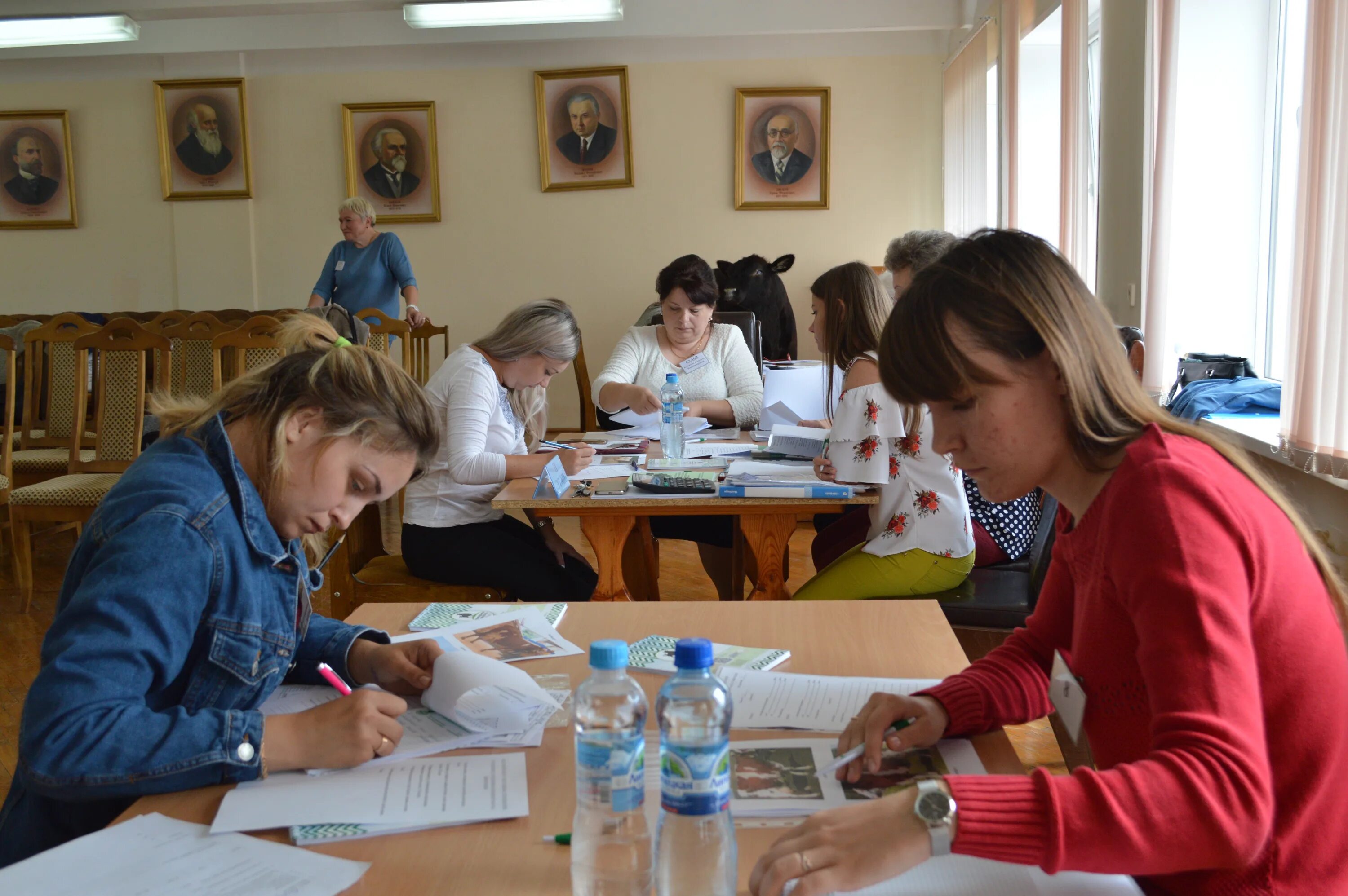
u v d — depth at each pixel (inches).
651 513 98.5
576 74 287.1
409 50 290.8
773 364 154.4
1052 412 38.7
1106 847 30.3
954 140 265.0
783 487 95.7
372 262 252.4
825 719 46.5
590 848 34.4
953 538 94.6
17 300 308.8
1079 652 40.3
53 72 298.0
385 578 111.4
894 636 58.2
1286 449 108.3
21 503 157.8
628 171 291.3
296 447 45.9
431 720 47.9
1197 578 32.6
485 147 294.0
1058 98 222.1
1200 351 154.0
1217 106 149.7
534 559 110.3
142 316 261.6
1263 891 35.0
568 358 115.6
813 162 287.6
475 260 298.8
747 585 120.2
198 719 41.2
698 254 294.8
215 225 301.1
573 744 45.0
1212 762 30.2
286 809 39.0
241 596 45.0
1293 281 108.9
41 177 301.9
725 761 32.5
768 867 32.2
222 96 293.7
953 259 39.1
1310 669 34.3
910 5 264.7
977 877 34.7
